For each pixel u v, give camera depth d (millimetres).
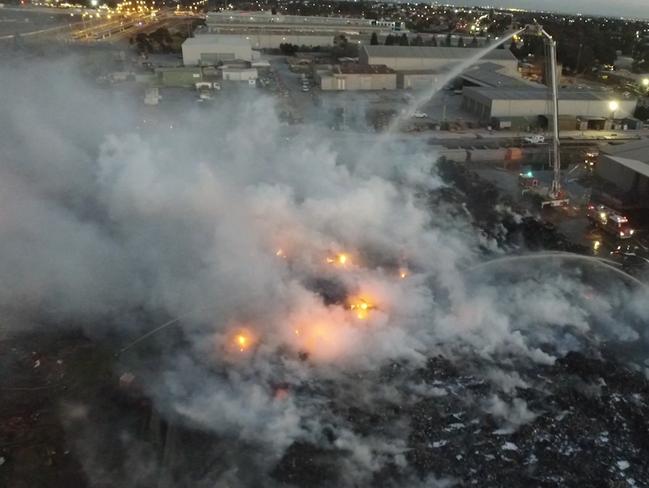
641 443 10922
